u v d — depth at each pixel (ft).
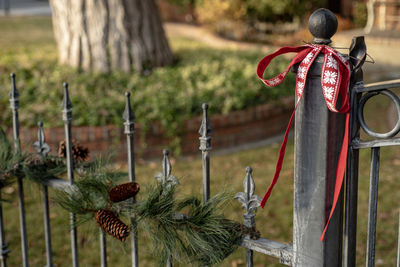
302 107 5.40
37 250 12.81
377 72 33.78
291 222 13.85
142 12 24.85
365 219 13.87
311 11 46.62
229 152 19.99
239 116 20.57
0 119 18.67
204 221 6.23
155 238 6.40
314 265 5.70
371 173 5.47
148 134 18.92
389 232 13.20
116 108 19.08
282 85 23.44
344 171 5.23
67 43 25.00
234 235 6.27
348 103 5.10
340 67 5.07
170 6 64.59
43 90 20.99
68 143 7.66
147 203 6.37
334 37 34.86
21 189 8.61
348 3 49.06
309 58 5.16
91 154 18.38
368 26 36.47
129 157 7.11
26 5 83.66
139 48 24.82
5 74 23.59
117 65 24.64
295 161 5.61
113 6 24.21
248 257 6.38
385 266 11.66
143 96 20.26
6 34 47.88
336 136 5.31
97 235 7.32
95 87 21.99
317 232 5.59
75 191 7.15
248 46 42.80
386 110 25.34
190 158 19.07
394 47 33.06
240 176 17.03
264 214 14.34
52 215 14.64
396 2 36.65
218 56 29.40
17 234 13.56
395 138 5.11
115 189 6.61
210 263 6.28
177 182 6.59
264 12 45.96
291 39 44.75
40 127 8.18
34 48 35.24
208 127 6.31
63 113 7.57
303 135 5.46
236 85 22.15
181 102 19.71
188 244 6.43
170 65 26.50
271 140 21.54
